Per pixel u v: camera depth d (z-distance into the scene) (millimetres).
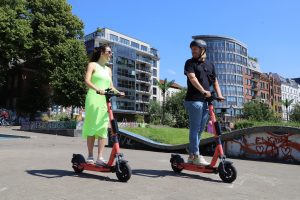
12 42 39250
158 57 104812
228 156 10844
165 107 80125
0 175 5133
